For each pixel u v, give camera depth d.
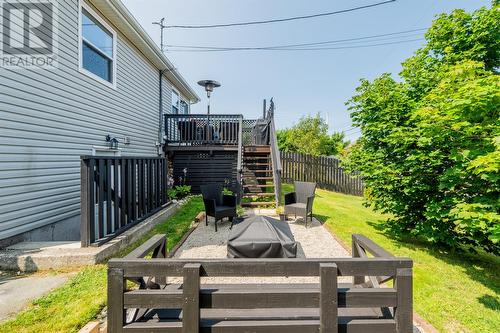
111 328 1.54
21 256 3.08
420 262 3.97
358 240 2.29
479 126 3.35
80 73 5.12
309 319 1.72
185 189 8.00
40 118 4.15
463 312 2.52
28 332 1.95
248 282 3.06
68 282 2.74
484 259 4.63
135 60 7.45
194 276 1.51
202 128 9.10
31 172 3.95
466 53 4.58
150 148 8.44
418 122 4.41
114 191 3.98
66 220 4.67
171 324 1.62
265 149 8.85
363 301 1.57
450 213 3.65
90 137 5.43
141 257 1.77
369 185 5.43
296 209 5.35
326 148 19.31
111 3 5.52
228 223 5.53
